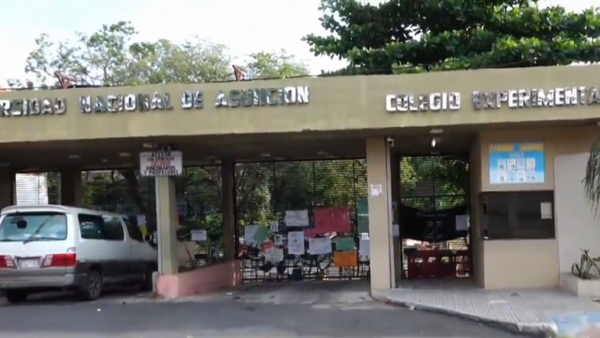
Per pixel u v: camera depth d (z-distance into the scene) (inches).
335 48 945.5
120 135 554.9
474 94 533.0
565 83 526.6
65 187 819.4
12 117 563.2
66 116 559.5
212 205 801.6
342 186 787.4
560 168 574.6
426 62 886.4
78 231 571.5
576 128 573.0
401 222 740.0
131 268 650.2
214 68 1501.0
